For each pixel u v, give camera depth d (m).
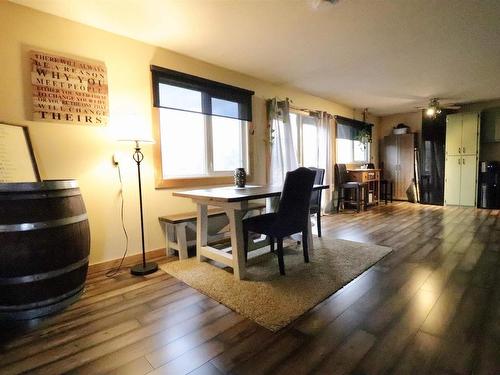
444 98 5.31
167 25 2.45
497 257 2.59
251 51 3.02
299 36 2.69
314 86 4.42
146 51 2.77
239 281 2.17
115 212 2.60
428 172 6.23
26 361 1.32
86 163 2.43
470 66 3.58
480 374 1.16
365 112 6.53
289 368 1.23
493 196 5.37
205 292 2.00
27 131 2.12
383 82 4.24
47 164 2.22
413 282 2.10
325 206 5.22
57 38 2.26
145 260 2.69
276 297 1.89
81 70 2.38
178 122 3.14
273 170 4.12
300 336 1.47
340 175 5.46
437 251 2.81
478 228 3.76
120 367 1.26
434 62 3.43
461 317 1.60
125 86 2.64
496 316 1.60
